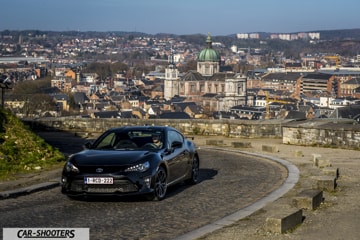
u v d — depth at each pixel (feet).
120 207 42.27
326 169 55.16
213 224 36.06
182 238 32.53
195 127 110.42
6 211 40.57
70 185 43.60
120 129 51.13
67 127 119.03
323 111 585.22
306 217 37.52
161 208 41.93
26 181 52.13
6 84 104.53
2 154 59.21
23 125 67.87
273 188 50.65
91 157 44.86
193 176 53.72
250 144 89.25
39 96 471.62
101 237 33.17
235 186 52.13
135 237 33.19
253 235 32.94
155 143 49.14
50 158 63.67
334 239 32.07
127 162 43.70
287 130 92.73
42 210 40.98
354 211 39.40
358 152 79.87
